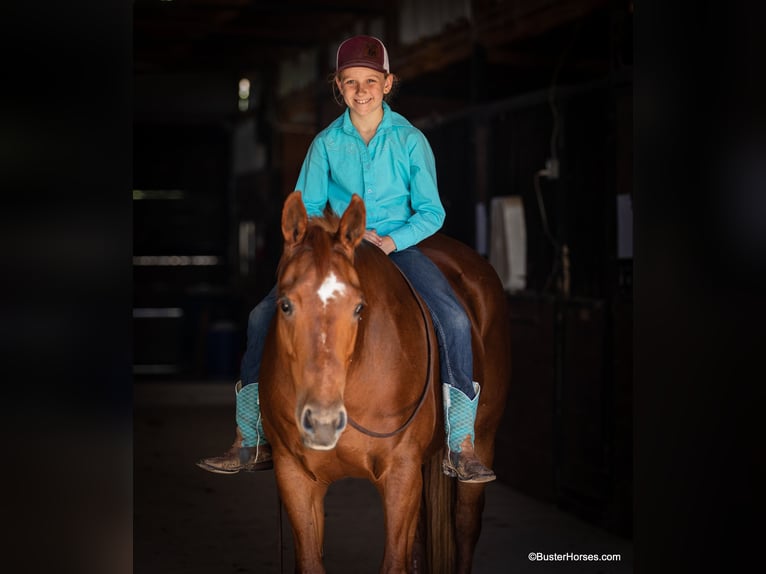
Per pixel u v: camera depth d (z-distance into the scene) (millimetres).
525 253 5941
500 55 6980
